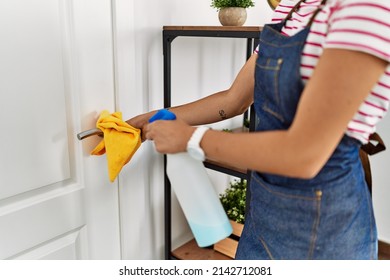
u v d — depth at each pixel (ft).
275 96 2.57
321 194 2.60
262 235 3.04
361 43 2.01
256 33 3.65
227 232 3.04
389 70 2.31
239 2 4.25
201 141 2.52
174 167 2.93
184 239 5.69
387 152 6.56
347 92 2.05
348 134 2.55
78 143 3.82
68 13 3.49
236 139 2.40
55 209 3.75
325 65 2.10
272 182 2.82
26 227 3.54
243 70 3.48
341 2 2.24
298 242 2.78
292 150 2.18
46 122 3.51
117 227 4.44
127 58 3.98
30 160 3.46
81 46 3.61
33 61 3.32
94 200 4.09
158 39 4.40
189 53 4.92
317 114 2.09
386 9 2.05
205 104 3.60
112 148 3.56
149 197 4.80
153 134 2.76
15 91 3.24
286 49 2.52
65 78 3.59
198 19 4.95
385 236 6.95
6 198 3.38
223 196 5.68
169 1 4.44
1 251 3.40
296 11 2.78
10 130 3.26
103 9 3.71
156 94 4.53
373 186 6.84
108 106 3.98
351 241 2.74
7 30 3.10
